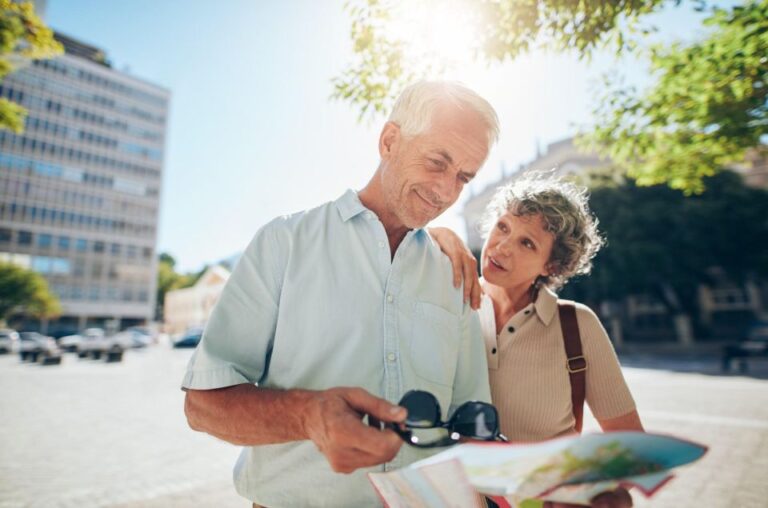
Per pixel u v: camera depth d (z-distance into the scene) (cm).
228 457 524
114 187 5550
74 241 5216
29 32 466
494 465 64
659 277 2108
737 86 350
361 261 118
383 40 311
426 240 137
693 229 1995
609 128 440
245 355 108
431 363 118
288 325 110
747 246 2011
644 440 62
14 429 674
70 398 970
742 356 1366
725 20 337
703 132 427
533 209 160
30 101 5081
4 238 4812
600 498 91
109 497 399
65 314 5041
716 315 2800
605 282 2080
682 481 414
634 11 295
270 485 108
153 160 5903
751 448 505
